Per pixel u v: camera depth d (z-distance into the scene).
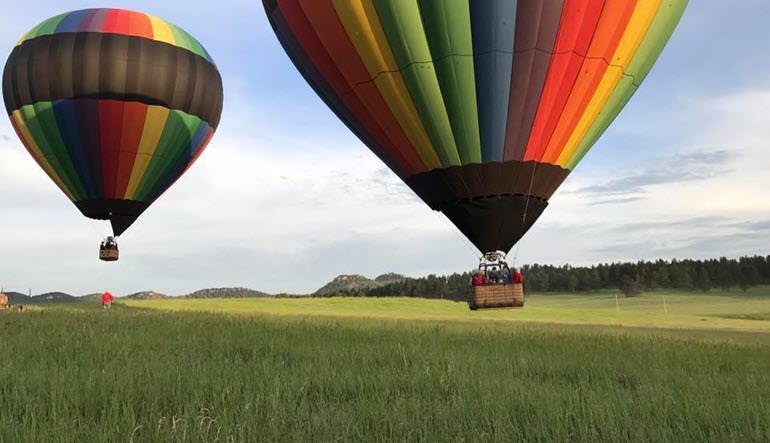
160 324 13.33
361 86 15.67
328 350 9.28
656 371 8.14
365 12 14.84
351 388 6.13
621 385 7.25
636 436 4.38
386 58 15.05
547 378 7.72
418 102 15.08
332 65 15.98
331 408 4.97
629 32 14.95
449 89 14.73
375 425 4.55
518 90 14.64
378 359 8.52
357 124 16.66
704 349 12.81
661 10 15.20
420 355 8.89
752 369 9.23
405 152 15.96
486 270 14.39
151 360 7.29
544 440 4.41
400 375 6.97
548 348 11.35
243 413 4.58
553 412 4.91
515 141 14.98
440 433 4.40
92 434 4.02
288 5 16.39
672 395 5.95
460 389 5.96
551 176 15.51
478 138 14.97
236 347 9.40
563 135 15.34
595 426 4.75
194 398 5.22
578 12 14.36
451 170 15.29
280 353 8.88
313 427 4.46
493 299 13.82
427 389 6.21
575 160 15.96
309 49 16.27
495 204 15.13
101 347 8.48
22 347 8.37
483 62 14.47
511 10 14.20
